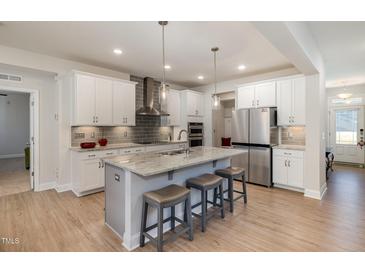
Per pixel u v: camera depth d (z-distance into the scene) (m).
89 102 3.82
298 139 4.41
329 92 6.91
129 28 2.61
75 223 2.61
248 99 4.73
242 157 4.57
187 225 2.26
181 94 5.74
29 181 4.52
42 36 2.83
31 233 2.36
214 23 2.50
